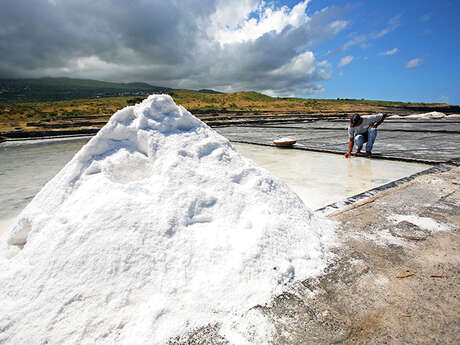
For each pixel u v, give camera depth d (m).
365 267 1.70
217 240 1.70
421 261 1.76
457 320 1.27
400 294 1.46
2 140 14.38
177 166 2.10
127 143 2.38
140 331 1.21
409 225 2.30
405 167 5.26
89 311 1.29
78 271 1.43
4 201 3.90
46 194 2.11
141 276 1.43
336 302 1.41
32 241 1.70
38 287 1.39
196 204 1.89
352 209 2.71
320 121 25.16
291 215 2.11
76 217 1.74
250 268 1.54
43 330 1.22
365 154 6.41
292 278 1.59
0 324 1.23
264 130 15.75
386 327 1.24
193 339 1.20
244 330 1.25
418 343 1.16
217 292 1.42
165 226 1.65
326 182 4.34
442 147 7.34
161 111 2.53
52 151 9.74
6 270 1.54
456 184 3.44
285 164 5.86
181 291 1.41
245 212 1.99
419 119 23.69
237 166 2.41
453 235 2.10
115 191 1.86
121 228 1.59
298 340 1.19
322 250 1.88
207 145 2.43
